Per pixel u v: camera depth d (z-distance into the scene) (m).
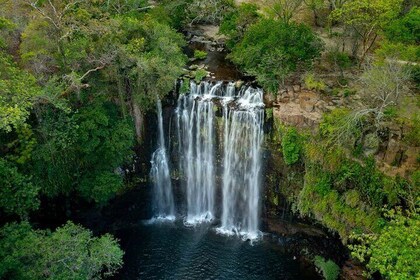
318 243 37.72
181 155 42.53
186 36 49.72
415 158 33.00
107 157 37.75
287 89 39.81
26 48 35.19
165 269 36.84
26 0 40.44
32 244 27.45
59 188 37.69
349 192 34.50
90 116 35.72
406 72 33.34
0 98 29.12
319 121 36.12
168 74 38.00
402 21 35.78
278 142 37.62
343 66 41.03
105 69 36.50
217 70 43.41
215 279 36.00
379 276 33.88
